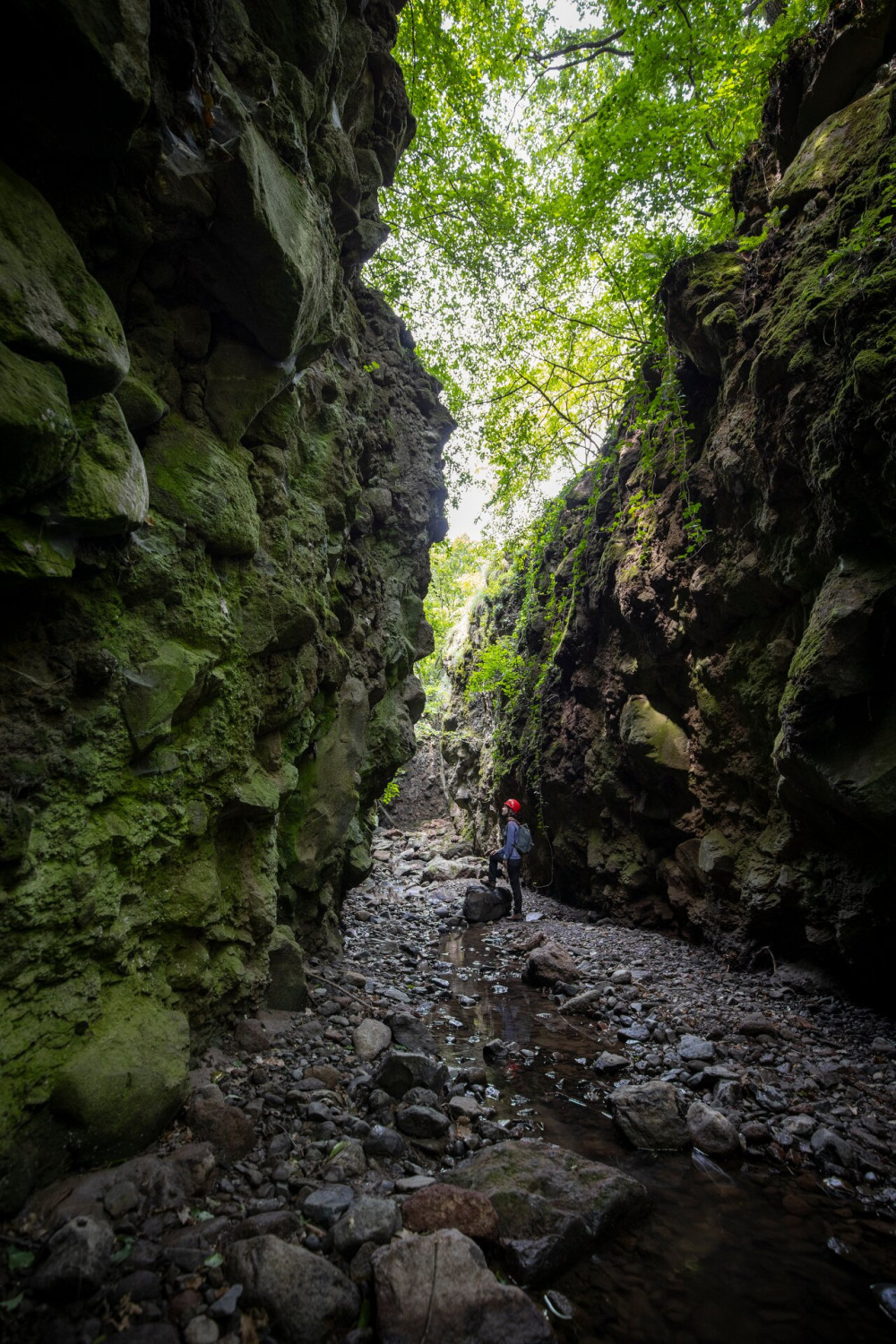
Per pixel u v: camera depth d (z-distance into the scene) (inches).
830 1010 218.1
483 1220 99.9
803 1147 138.3
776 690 252.1
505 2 319.6
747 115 286.8
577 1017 222.7
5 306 77.2
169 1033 118.3
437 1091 147.1
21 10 73.0
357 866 290.5
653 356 334.6
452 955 313.4
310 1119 123.6
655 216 329.4
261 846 169.5
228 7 122.4
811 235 217.8
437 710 877.2
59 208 99.0
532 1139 134.6
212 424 145.4
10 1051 88.1
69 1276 75.4
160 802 124.2
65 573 93.8
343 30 182.5
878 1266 104.7
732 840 287.4
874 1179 128.0
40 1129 91.7
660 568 318.3
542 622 518.6
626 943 325.1
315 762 228.5
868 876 208.7
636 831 378.3
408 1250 86.6
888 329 167.3
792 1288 99.5
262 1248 83.4
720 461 263.6
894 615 180.9
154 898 126.0
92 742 105.4
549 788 461.7
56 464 84.2
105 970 111.1
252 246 124.7
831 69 222.8
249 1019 160.7
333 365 233.1
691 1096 161.5
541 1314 84.2
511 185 360.5
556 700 478.6
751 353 247.6
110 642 111.1
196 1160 102.9
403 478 330.0
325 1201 99.0
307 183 152.7
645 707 352.8
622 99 298.8
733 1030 201.6
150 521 120.8
